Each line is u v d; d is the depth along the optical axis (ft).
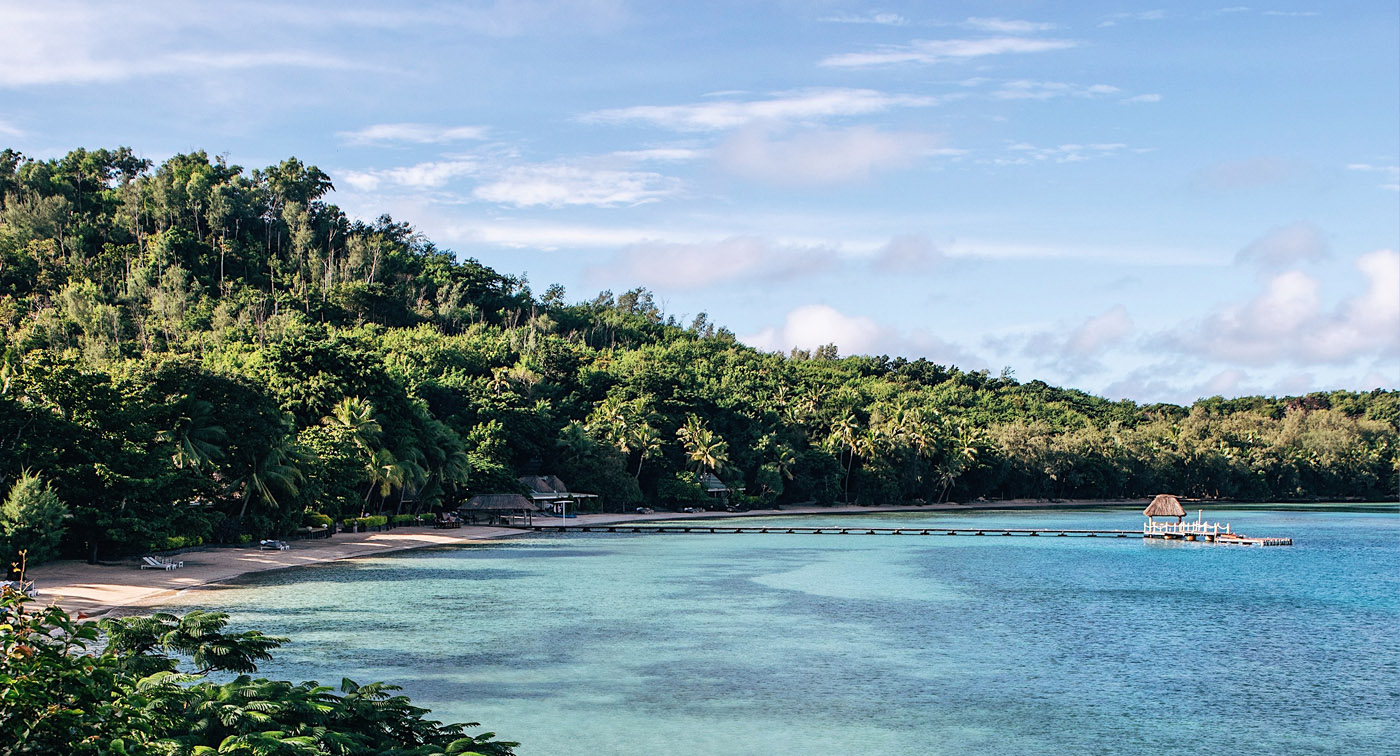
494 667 154.92
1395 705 138.31
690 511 584.40
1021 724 127.75
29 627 56.44
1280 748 118.93
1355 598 241.76
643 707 132.98
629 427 574.15
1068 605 225.56
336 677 145.69
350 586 245.24
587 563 308.40
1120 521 552.00
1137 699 140.67
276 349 403.54
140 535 255.50
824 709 133.39
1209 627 197.77
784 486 652.07
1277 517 609.83
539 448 545.03
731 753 114.62
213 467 309.01
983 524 522.88
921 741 120.57
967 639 182.50
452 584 251.39
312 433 369.91
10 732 51.16
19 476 240.53
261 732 68.23
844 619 202.59
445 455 444.14
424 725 83.41
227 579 256.11
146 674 80.38
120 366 312.50
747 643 176.24
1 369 258.37
